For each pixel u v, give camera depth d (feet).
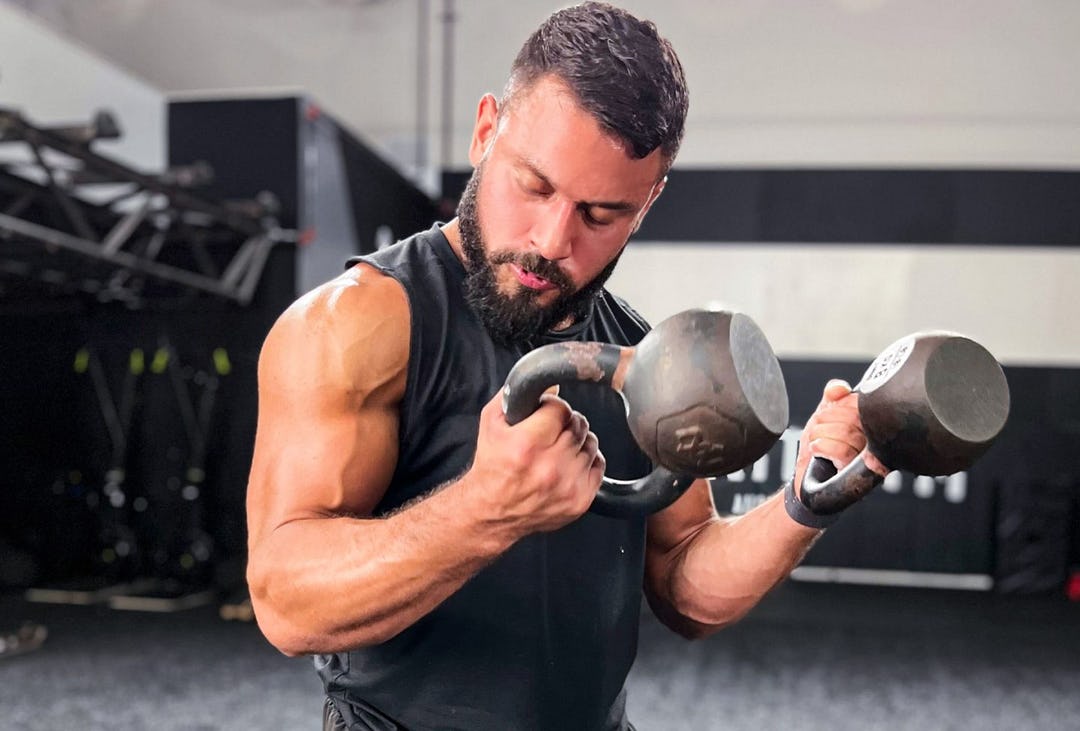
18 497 16.58
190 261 13.67
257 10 17.80
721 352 1.83
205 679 11.09
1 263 12.17
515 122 2.32
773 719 10.38
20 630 12.91
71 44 14.33
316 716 9.86
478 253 2.50
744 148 19.24
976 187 18.34
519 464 1.85
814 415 2.86
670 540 3.33
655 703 10.92
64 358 16.21
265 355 2.53
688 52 18.53
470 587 2.65
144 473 15.98
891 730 10.10
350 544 2.14
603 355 1.89
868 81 18.44
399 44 18.37
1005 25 17.37
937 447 2.21
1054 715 10.71
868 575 18.56
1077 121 18.28
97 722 9.52
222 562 15.30
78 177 10.98
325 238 13.69
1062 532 17.80
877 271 18.58
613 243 2.44
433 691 2.70
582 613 2.80
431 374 2.55
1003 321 18.31
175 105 13.11
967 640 14.40
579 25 2.28
